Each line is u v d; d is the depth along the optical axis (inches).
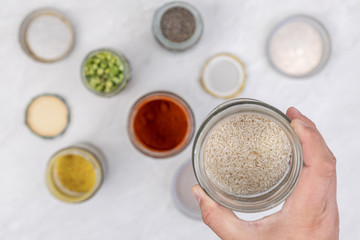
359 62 18.9
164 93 16.4
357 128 19.0
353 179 19.2
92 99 18.7
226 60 18.4
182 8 18.0
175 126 16.9
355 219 19.3
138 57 18.6
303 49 18.7
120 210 19.0
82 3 18.5
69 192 18.0
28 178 19.1
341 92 18.9
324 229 13.2
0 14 18.6
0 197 19.1
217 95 18.5
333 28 18.9
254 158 11.5
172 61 18.6
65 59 18.7
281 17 18.7
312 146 12.9
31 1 18.6
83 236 19.0
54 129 18.6
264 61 18.7
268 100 18.8
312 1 18.7
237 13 18.6
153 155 16.3
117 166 18.8
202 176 11.0
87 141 18.7
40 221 19.1
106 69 17.5
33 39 18.6
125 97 18.6
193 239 19.1
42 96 18.5
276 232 13.4
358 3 18.8
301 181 13.1
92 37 18.6
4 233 19.1
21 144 19.0
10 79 18.8
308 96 18.8
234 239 13.6
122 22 18.6
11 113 18.9
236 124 11.6
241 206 11.0
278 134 11.5
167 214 19.0
